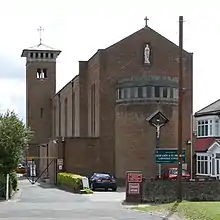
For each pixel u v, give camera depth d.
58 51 91.06
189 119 60.09
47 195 40.53
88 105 65.94
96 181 46.62
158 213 27.39
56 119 87.31
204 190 35.41
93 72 63.19
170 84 56.19
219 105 59.03
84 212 27.88
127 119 56.12
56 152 58.59
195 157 59.59
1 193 36.62
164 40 61.53
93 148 58.38
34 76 90.88
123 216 26.00
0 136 37.59
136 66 60.69
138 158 55.25
